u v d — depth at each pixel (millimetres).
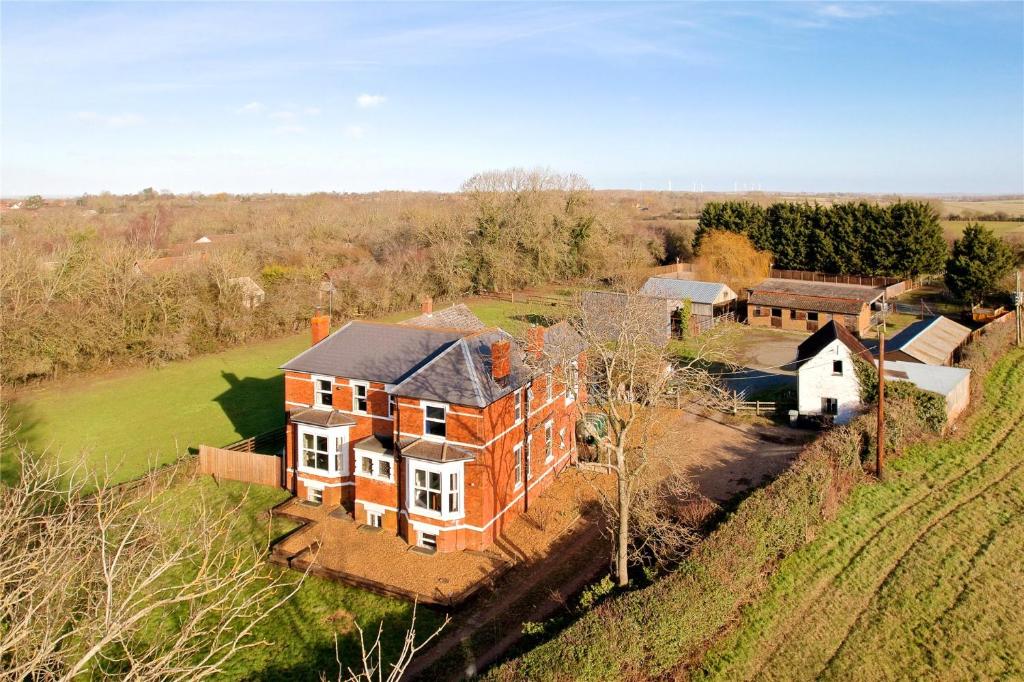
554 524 32094
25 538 17328
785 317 73438
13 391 52375
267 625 24344
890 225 87062
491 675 18828
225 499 34281
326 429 32969
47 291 55906
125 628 11391
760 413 46000
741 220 98812
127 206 157125
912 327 57438
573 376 32875
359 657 22750
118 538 18172
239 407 49438
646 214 178625
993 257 74625
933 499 32969
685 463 38031
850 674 21516
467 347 31938
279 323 72188
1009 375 51781
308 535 30703
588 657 19234
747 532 26031
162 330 60062
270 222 118312
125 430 44812
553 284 101750
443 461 28734
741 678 21328
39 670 12352
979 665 21891
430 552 29422
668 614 21359
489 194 99000
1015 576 26547
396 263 90188
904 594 25484
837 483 32719
